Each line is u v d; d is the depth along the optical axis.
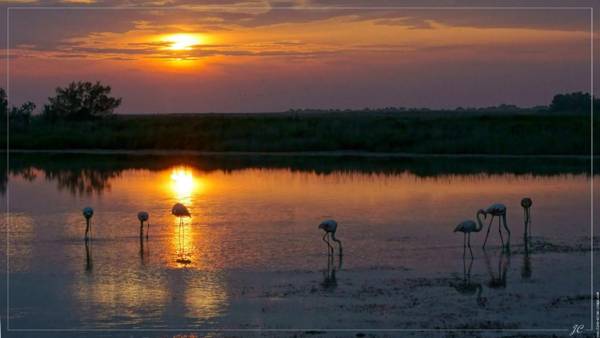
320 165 43.88
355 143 52.91
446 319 13.54
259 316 13.79
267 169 41.84
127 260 18.28
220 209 26.39
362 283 16.03
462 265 17.61
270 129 57.75
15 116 67.88
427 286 15.78
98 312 14.14
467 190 31.64
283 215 24.95
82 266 17.72
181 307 14.39
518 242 20.19
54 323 13.52
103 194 30.98
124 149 56.88
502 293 15.20
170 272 17.09
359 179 36.41
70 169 42.78
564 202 27.78
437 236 21.11
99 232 21.92
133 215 25.12
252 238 20.91
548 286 15.72
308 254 18.89
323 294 15.20
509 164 43.09
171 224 23.22
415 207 26.75
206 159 48.59
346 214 25.12
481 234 21.41
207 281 16.30
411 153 50.31
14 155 52.41
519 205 27.03
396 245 19.89
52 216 25.06
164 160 48.12
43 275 16.91
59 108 73.31
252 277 16.61
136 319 13.72
